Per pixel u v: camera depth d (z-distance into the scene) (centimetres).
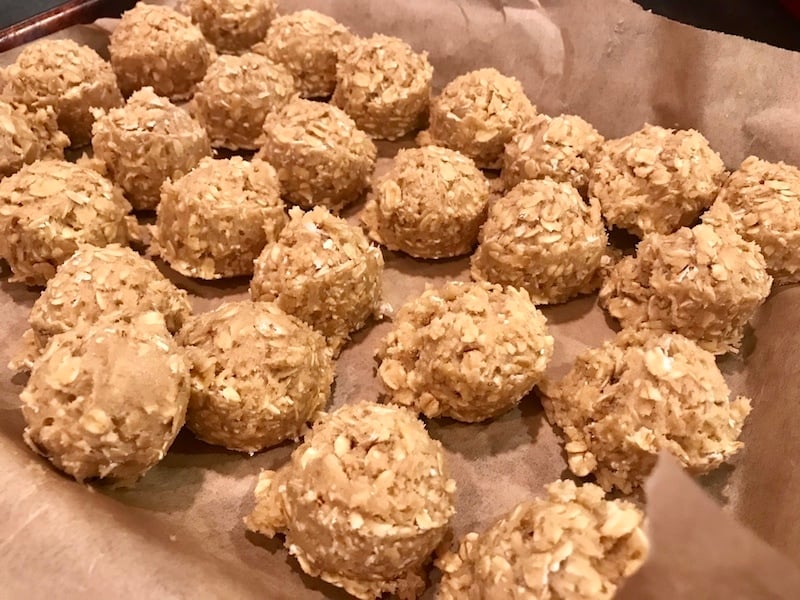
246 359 17
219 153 25
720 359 19
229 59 24
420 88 25
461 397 17
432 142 24
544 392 18
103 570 13
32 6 29
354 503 14
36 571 13
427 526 14
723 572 10
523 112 24
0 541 13
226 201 20
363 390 19
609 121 25
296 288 18
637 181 21
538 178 22
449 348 17
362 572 15
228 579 13
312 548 15
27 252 19
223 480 17
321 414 17
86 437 14
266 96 24
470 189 21
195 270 20
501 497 17
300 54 26
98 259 18
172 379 15
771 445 17
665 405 16
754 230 20
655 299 19
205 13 27
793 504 16
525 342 17
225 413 16
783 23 28
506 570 13
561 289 20
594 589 12
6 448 14
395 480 14
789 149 23
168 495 16
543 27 26
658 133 22
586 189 22
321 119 22
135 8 26
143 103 22
